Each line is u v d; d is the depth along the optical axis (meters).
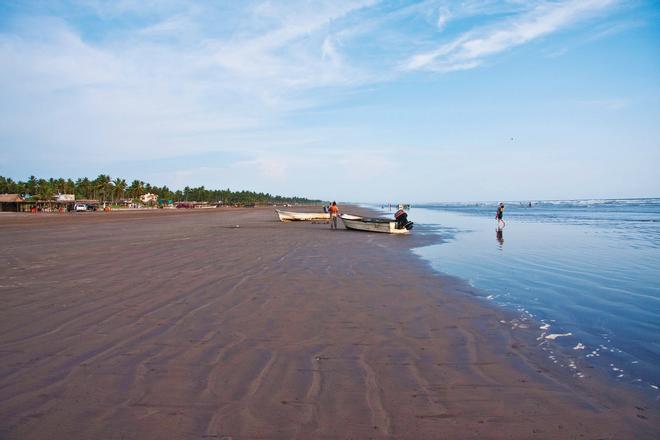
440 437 3.20
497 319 6.46
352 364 4.64
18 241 20.02
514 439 3.18
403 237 21.36
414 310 6.97
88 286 8.91
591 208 76.06
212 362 4.69
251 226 32.41
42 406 3.68
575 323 6.25
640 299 7.75
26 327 6.02
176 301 7.57
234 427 3.33
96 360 4.76
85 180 140.25
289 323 6.22
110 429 3.30
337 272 10.64
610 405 3.71
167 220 44.91
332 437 3.19
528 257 13.44
